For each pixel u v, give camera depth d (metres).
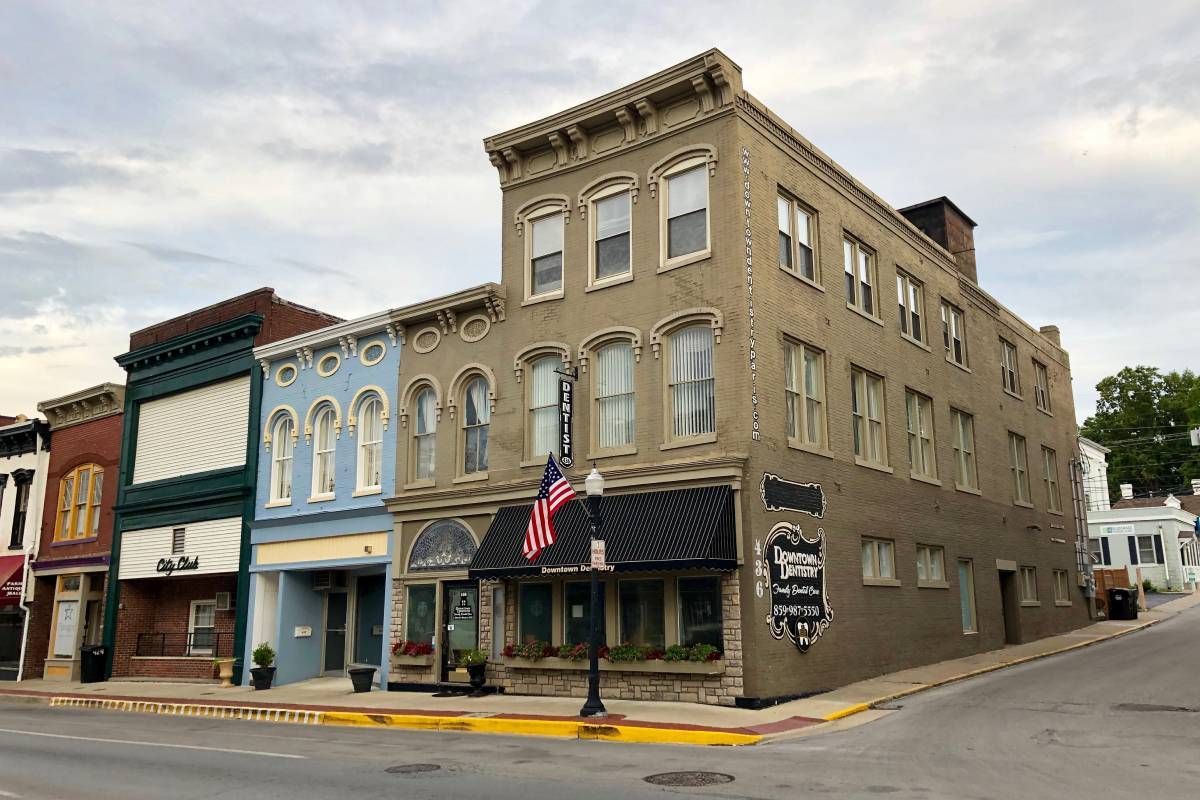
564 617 19.44
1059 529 33.22
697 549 16.64
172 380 30.23
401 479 23.44
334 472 25.06
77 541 32.00
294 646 25.55
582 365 20.25
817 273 20.94
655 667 17.58
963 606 25.55
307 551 25.09
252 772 11.92
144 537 29.78
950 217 29.66
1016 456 31.27
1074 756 11.55
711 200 18.88
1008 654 24.86
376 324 24.50
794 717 15.50
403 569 22.86
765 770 11.06
